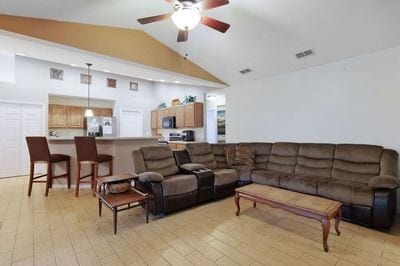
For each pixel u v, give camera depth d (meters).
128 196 2.71
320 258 2.00
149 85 8.13
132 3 2.73
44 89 5.79
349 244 2.23
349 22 2.80
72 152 4.27
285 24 3.04
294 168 3.79
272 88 4.65
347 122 3.60
